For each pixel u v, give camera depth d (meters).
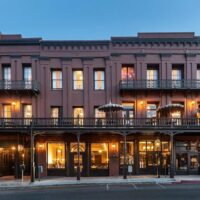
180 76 33.97
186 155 32.44
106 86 33.38
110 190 21.78
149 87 32.75
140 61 33.53
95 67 33.56
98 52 33.62
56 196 19.39
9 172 32.19
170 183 25.72
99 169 32.22
